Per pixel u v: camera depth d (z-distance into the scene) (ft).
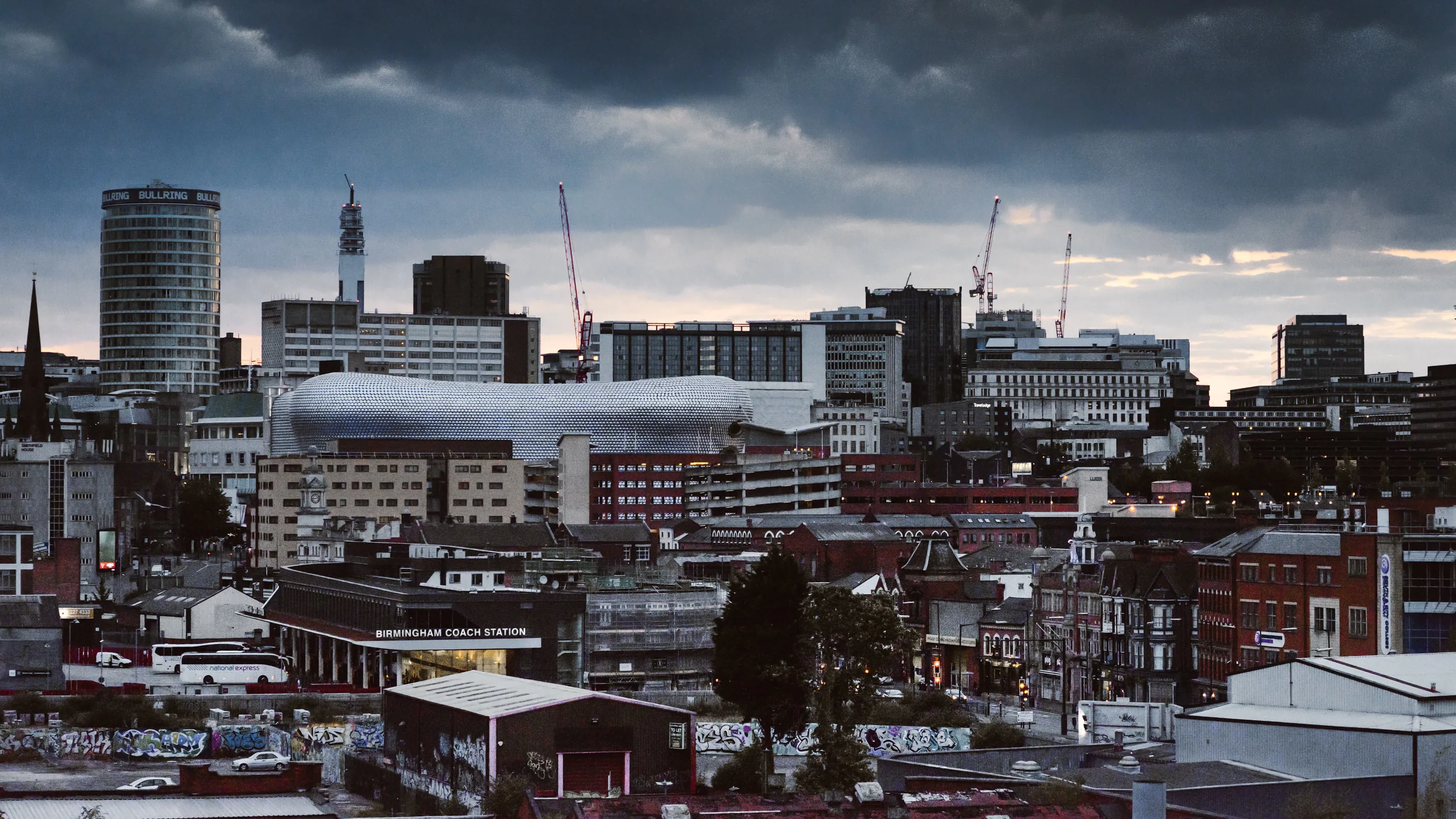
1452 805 545.03
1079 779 552.82
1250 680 629.92
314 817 497.05
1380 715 585.63
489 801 630.33
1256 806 540.52
